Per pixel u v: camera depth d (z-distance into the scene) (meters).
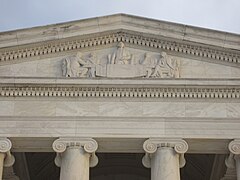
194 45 38.00
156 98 37.00
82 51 38.56
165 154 35.44
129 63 37.94
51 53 38.47
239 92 36.94
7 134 36.06
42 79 36.88
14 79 36.84
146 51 38.47
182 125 36.31
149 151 35.59
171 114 36.53
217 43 37.69
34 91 37.06
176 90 36.97
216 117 36.44
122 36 38.78
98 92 37.03
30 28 38.09
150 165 36.38
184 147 35.66
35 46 38.25
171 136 35.94
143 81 36.75
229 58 37.97
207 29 37.84
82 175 35.03
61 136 35.97
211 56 38.12
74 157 35.31
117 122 36.41
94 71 37.69
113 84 36.75
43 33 38.12
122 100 36.97
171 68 37.72
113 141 36.38
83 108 36.75
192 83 36.69
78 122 36.41
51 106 36.78
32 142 36.59
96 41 38.59
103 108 36.72
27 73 37.88
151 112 36.59
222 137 36.00
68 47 38.44
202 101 36.94
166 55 38.16
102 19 38.44
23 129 36.19
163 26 38.16
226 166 39.72
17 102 36.94
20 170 44.25
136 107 36.78
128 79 36.78
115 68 37.75
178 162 35.78
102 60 38.12
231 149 35.69
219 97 36.94
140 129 36.19
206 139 36.03
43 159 48.62
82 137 35.94
